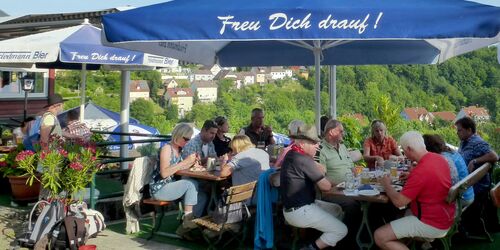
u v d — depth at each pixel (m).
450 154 5.56
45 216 5.62
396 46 8.52
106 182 8.97
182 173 6.24
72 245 5.43
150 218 7.31
